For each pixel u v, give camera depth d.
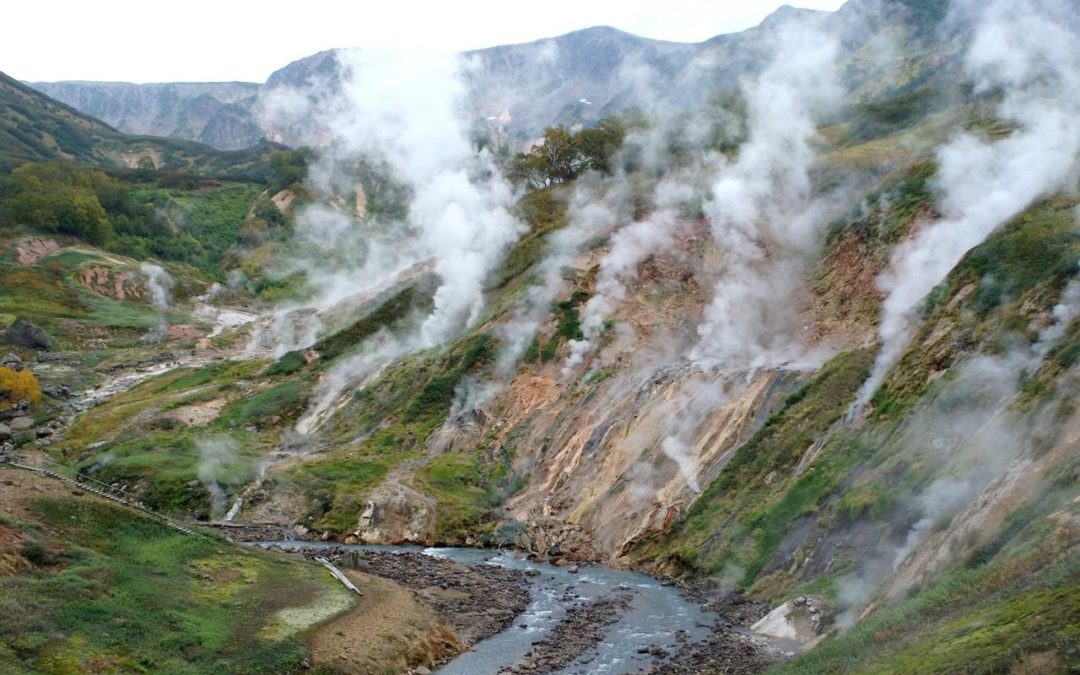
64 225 143.75
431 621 38.31
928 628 24.75
